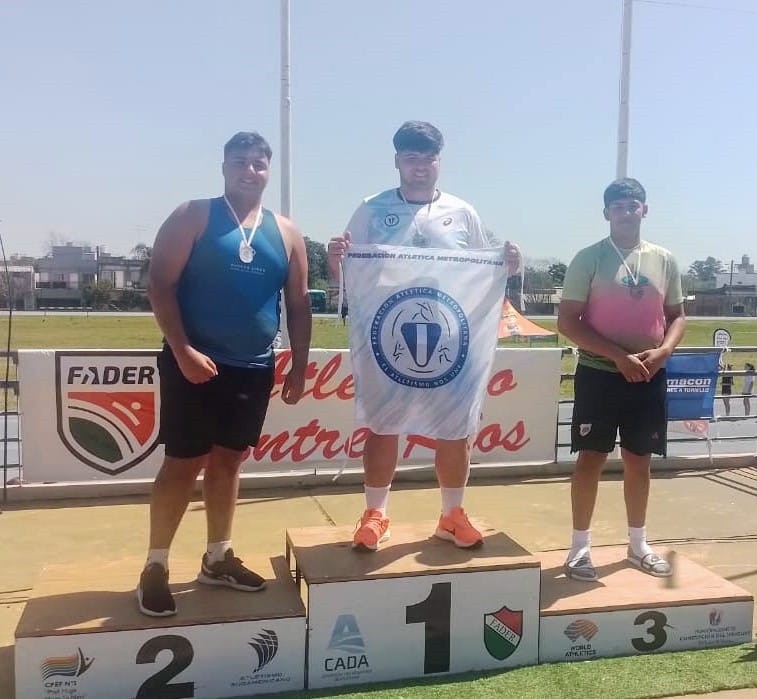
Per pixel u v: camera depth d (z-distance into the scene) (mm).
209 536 3223
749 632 3490
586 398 3703
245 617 2895
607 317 3625
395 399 3348
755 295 87750
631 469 3803
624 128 8195
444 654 3129
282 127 7508
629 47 8133
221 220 2967
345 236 3346
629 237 3695
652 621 3367
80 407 5781
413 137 3400
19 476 6059
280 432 6211
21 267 74188
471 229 3598
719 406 14672
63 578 3264
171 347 2883
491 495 6242
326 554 3295
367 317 3340
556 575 3699
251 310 2986
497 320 3463
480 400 3453
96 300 76188
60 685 2730
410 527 3740
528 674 3123
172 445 2938
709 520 5609
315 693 2939
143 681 2803
